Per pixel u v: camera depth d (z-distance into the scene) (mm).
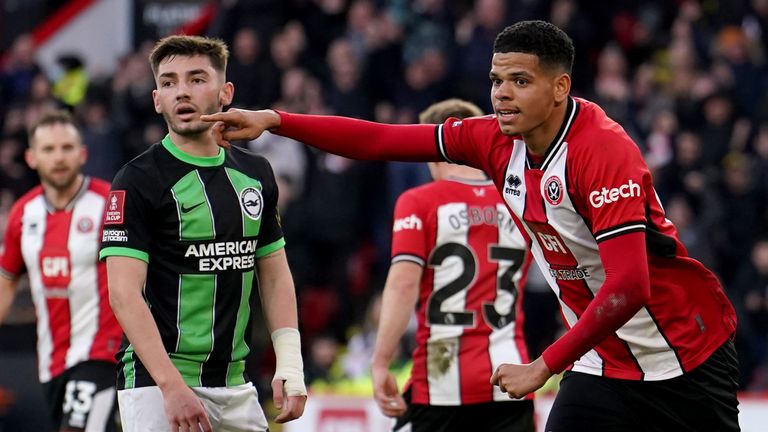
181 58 18734
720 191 45469
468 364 23375
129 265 18312
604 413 19406
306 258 44969
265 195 19500
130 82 48031
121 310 18141
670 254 18703
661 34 52875
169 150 18938
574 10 49844
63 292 26016
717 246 44312
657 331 19016
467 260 23562
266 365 40062
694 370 19125
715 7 54531
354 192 45344
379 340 23344
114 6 50656
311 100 47219
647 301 17391
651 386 19219
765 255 43062
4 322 35594
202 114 18750
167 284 18734
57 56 51500
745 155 47094
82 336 25922
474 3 51812
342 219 45031
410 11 50500
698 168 45344
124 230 18422
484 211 23703
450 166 23859
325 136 19297
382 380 23250
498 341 23562
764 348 42531
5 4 56719
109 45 50969
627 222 17312
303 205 45062
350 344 41406
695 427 19359
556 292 19703
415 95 47719
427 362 23688
